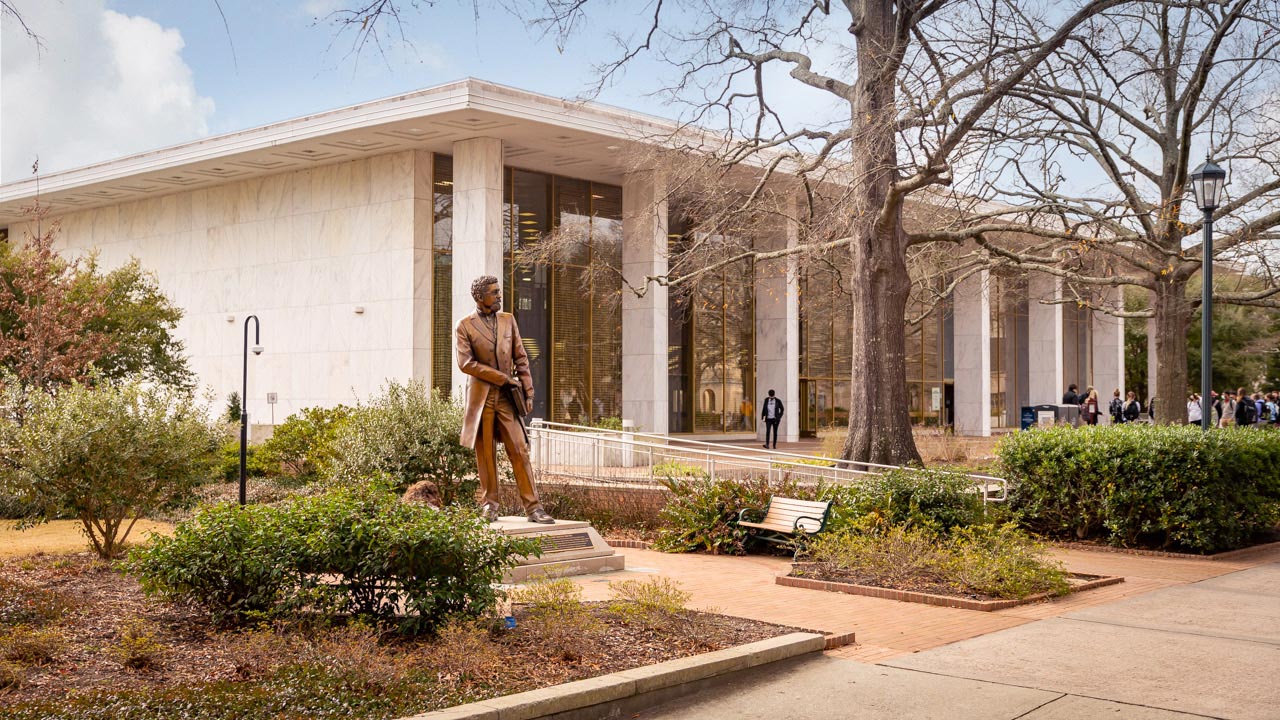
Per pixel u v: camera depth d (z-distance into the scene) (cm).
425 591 779
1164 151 2256
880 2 2012
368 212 3212
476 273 2966
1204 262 1681
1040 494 1595
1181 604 1059
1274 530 1711
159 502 1312
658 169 2491
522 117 2758
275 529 823
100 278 3244
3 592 871
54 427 1228
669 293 3584
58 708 581
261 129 3066
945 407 4878
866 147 1919
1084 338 5656
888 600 1064
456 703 613
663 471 1914
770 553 1470
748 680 746
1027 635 898
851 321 4441
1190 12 2147
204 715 575
